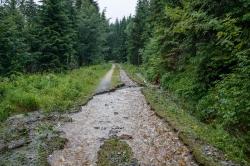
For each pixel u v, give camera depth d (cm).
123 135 1141
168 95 2058
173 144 1018
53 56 3650
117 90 2519
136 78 3691
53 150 991
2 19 3716
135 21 6456
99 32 7100
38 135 1142
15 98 1588
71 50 3981
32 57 3678
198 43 1494
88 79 2891
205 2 1398
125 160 893
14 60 3466
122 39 9788
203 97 1429
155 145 1027
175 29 1662
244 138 1037
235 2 1317
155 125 1274
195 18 1444
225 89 1189
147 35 4912
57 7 3694
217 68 1409
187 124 1240
